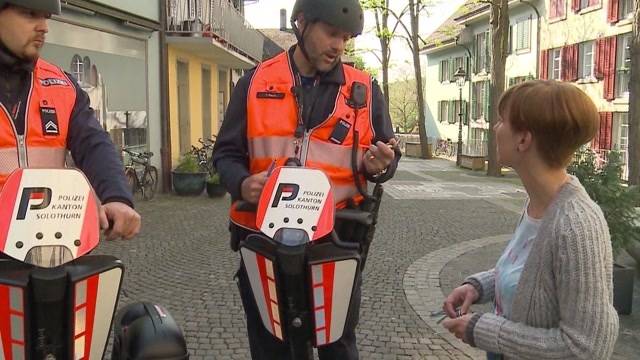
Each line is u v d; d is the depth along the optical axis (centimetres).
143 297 567
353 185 247
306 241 200
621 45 2050
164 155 1268
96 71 1010
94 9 974
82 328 166
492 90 1997
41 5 192
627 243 536
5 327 160
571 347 166
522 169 183
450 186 1642
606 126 2098
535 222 187
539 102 174
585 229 167
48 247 159
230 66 1980
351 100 245
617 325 168
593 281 165
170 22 1289
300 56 245
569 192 176
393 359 442
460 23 3244
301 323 207
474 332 185
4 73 197
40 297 158
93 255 175
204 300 560
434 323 516
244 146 253
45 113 202
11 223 158
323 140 242
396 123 5362
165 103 1266
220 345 455
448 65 3625
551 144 174
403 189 1544
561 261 169
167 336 208
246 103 248
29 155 199
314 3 230
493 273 222
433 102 3894
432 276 672
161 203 1124
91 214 167
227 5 1520
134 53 1145
